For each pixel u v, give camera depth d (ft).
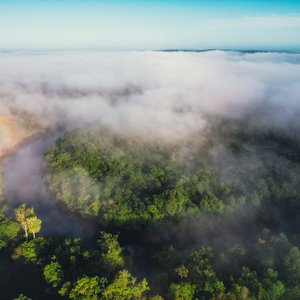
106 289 200.95
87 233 352.08
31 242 273.75
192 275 233.96
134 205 362.12
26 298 212.64
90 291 202.28
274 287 217.77
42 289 245.65
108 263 237.66
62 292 216.95
